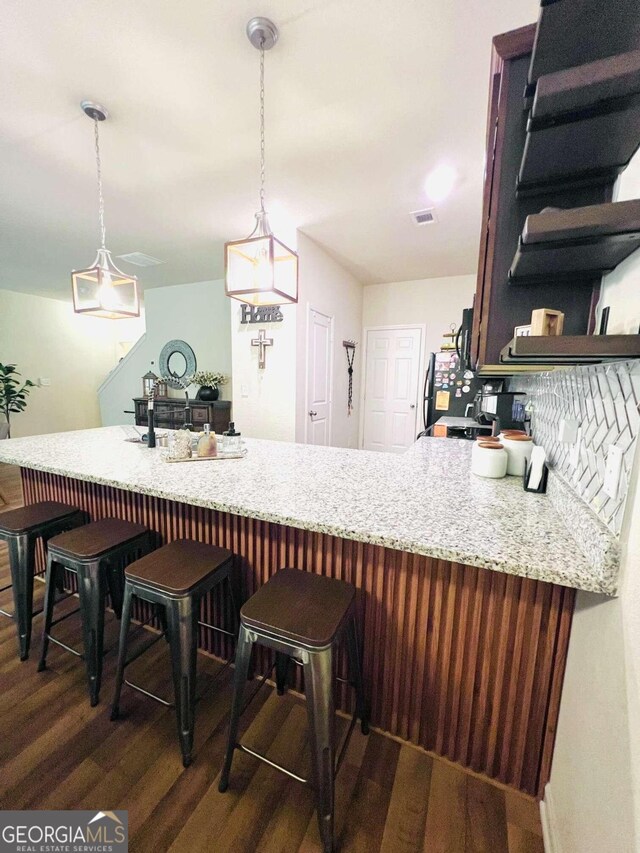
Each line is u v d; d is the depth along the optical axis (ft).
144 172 7.86
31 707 4.58
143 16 4.50
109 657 5.47
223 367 16.53
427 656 3.95
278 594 3.79
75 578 6.89
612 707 2.30
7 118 6.23
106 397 20.02
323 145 6.95
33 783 3.72
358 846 3.28
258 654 5.05
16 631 5.95
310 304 12.17
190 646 3.89
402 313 16.53
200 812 3.50
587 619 2.95
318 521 3.46
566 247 2.68
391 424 17.24
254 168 7.69
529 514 3.67
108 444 7.11
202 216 10.01
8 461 5.96
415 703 4.09
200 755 4.02
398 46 4.88
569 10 1.82
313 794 3.67
